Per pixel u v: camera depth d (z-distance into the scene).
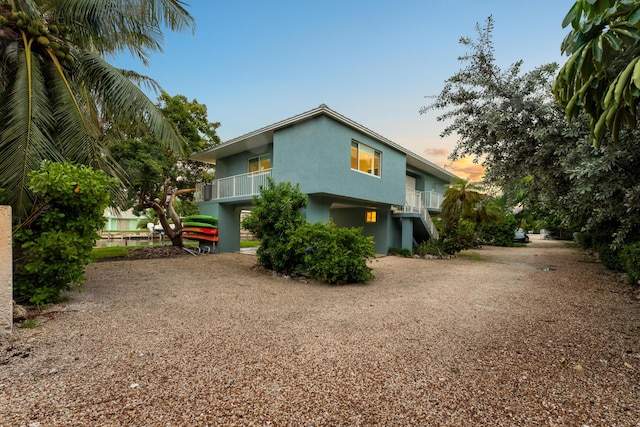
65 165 4.55
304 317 4.59
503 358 3.17
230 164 14.70
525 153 4.32
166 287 6.50
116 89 6.85
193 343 3.49
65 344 3.36
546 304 5.42
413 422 2.12
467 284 7.39
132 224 38.84
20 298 4.50
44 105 5.66
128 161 10.58
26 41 5.77
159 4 7.12
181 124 13.48
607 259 9.55
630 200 3.01
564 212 4.21
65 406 2.21
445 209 14.08
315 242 7.60
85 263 4.91
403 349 3.39
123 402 2.29
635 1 1.64
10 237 3.66
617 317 4.61
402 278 8.27
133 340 3.53
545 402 2.37
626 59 1.94
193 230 13.82
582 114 3.35
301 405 2.31
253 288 6.68
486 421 2.13
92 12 6.65
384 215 14.17
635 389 2.54
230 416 2.16
